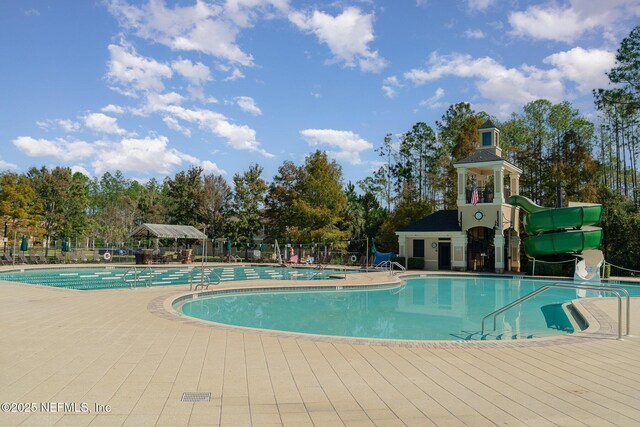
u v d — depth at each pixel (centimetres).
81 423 446
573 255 3012
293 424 459
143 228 3797
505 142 5184
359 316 1523
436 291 2288
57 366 663
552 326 1353
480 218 3397
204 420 463
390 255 3838
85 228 5397
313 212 4191
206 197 5234
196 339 874
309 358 743
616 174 5422
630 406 527
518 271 3397
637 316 1263
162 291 1744
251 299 1867
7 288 1788
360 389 584
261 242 5456
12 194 4012
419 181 6156
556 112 5041
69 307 1284
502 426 461
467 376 653
